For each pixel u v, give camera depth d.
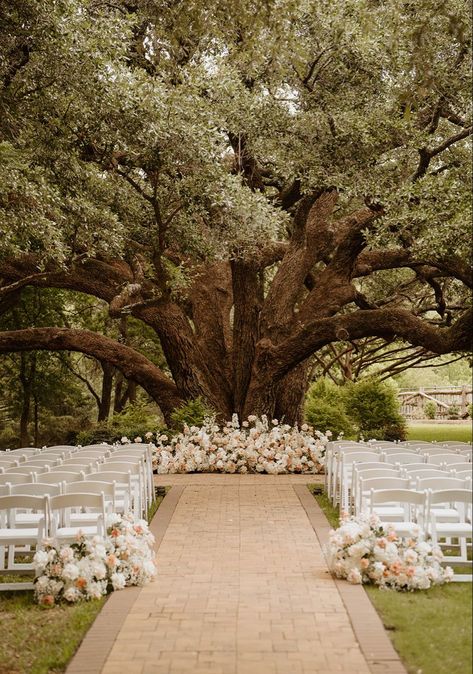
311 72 15.80
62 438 30.08
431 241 13.82
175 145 14.46
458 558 8.09
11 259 19.55
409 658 5.61
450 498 7.92
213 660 5.63
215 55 16.08
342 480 11.46
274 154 16.94
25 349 20.45
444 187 14.26
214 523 11.02
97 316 29.39
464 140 16.39
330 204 21.17
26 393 27.45
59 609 7.20
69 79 11.90
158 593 7.42
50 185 13.07
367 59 15.63
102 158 14.89
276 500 13.10
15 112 11.87
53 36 11.14
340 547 7.91
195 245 17.53
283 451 17.47
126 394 31.58
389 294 25.11
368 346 32.81
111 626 6.43
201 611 6.82
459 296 23.34
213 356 20.73
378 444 14.23
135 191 17.84
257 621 6.52
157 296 19.67
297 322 19.86
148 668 5.48
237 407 19.84
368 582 7.74
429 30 10.02
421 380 51.53
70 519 9.09
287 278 20.11
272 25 9.55
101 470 10.70
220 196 15.23
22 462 11.66
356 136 15.74
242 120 16.39
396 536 7.89
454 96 14.71
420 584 7.41
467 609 6.72
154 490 13.80
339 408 22.86
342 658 5.65
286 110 16.56
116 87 12.58
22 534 8.16
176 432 18.72
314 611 6.79
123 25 12.62
